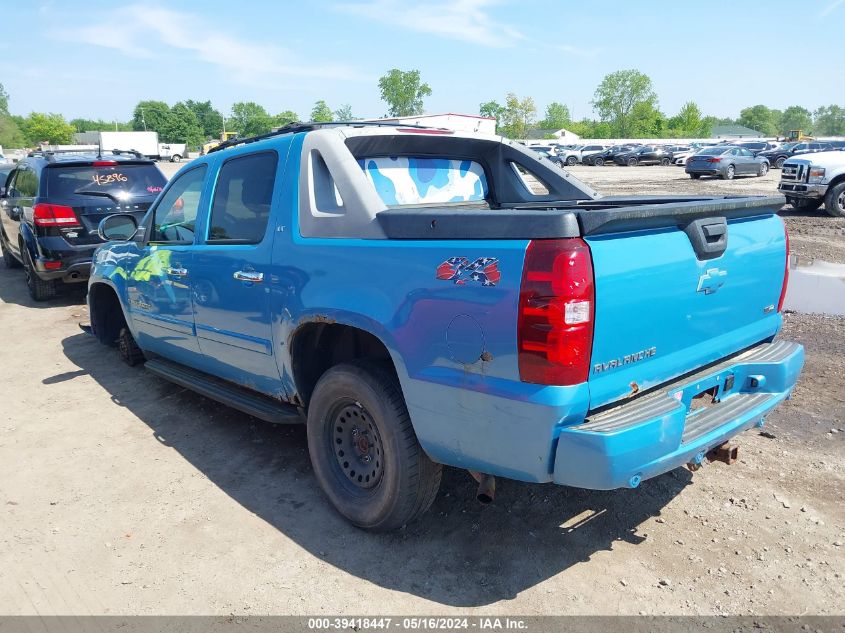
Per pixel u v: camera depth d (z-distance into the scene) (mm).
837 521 3338
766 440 4219
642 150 44844
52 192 8234
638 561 3076
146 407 5215
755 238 3268
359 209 3156
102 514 3635
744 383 3262
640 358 2672
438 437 2846
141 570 3127
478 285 2582
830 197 14742
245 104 159000
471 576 3014
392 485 3100
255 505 3695
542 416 2457
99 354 6699
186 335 4578
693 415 3018
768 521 3354
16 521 3584
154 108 148625
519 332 2457
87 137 106562
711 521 3371
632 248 2568
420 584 2971
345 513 3408
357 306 3061
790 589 2857
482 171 4547
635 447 2449
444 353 2721
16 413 5160
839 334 6246
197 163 4500
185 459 4289
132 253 5160
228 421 4895
